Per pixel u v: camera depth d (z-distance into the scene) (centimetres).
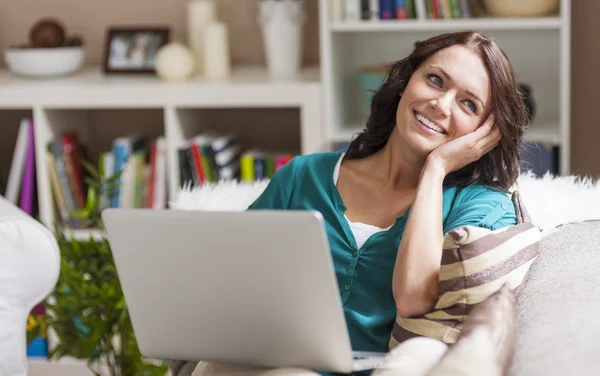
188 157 418
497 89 229
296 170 254
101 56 476
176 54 421
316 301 187
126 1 468
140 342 208
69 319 298
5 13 476
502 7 392
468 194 234
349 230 237
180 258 193
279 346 196
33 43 440
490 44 231
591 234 241
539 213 255
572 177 272
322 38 399
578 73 435
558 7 401
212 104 411
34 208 440
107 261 295
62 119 442
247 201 274
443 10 395
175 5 465
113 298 289
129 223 193
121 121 473
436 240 217
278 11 424
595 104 436
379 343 227
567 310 194
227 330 198
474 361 176
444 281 208
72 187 432
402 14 396
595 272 213
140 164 431
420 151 231
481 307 192
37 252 258
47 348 418
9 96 421
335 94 415
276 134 465
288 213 182
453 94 229
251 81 414
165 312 201
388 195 240
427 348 190
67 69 441
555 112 435
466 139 228
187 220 189
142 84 415
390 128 247
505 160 236
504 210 229
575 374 168
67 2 472
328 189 247
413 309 214
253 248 186
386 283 230
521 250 216
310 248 182
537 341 185
